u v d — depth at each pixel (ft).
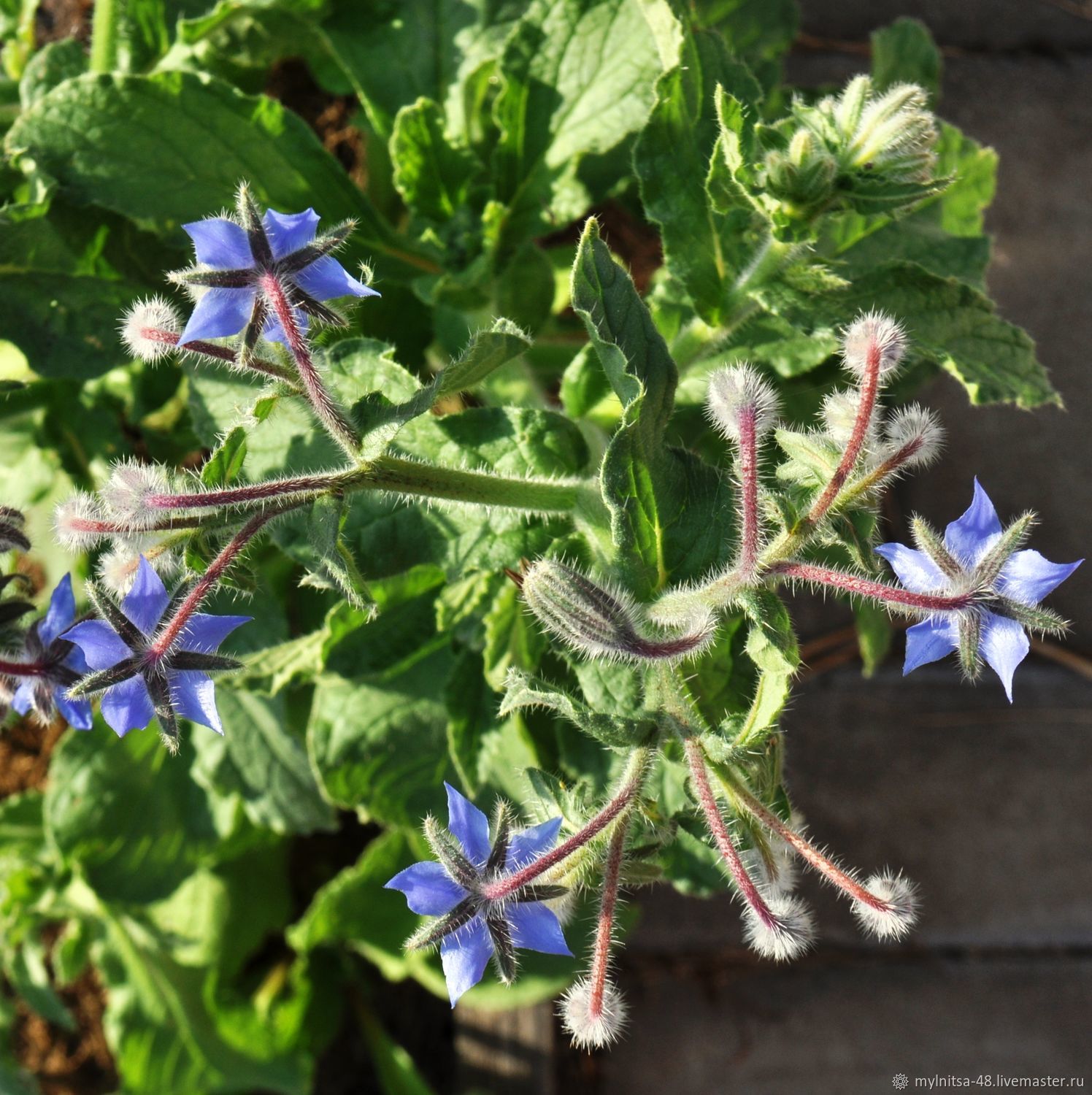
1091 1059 1.69
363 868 1.46
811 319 1.08
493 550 1.05
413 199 1.25
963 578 0.88
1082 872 1.71
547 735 1.22
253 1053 1.60
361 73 1.29
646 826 0.95
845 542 0.94
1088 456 1.70
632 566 0.97
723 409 0.91
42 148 1.16
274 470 1.08
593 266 0.97
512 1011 1.67
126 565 0.91
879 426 1.11
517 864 0.89
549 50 1.22
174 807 1.45
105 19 1.28
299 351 0.90
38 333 1.18
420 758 1.32
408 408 0.92
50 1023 1.75
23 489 1.31
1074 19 1.77
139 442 1.42
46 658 0.92
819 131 1.00
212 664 0.89
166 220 1.19
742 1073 1.70
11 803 1.60
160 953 1.57
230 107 1.18
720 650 1.05
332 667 1.21
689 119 1.09
